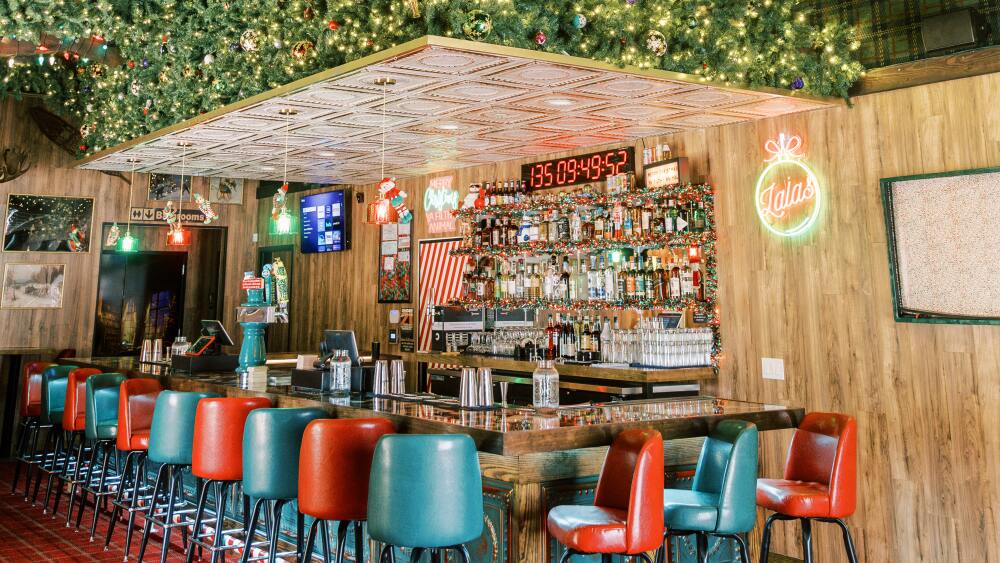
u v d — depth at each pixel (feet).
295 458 11.80
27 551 15.83
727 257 17.90
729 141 17.97
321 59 14.85
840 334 15.75
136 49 20.06
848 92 15.75
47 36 17.99
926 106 14.62
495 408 12.50
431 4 12.22
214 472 12.87
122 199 30.53
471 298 22.93
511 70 13.55
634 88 14.73
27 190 28.78
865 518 15.20
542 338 21.01
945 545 14.06
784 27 15.10
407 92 15.08
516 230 21.95
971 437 13.80
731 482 10.02
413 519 9.18
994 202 13.58
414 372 26.04
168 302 32.30
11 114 28.53
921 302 14.49
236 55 17.40
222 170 24.99
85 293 29.66
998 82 13.70
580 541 9.00
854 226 15.60
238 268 32.76
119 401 16.56
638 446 9.95
